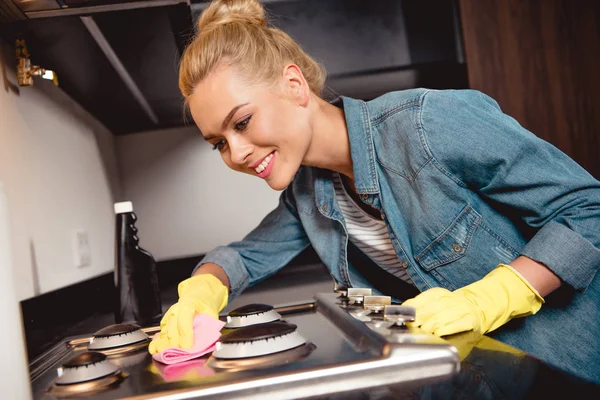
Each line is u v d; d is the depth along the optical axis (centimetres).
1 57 114
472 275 97
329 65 183
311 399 48
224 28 90
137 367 68
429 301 75
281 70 91
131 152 213
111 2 116
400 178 96
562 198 86
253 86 87
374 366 51
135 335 83
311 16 181
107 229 185
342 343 63
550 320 92
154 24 128
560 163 89
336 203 108
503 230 95
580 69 196
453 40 189
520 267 82
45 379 72
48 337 113
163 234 215
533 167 87
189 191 216
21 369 46
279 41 95
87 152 172
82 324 133
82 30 124
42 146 133
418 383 49
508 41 192
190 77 88
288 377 51
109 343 81
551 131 195
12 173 111
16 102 119
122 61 145
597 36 197
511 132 88
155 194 214
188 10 126
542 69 195
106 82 158
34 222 120
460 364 53
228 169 217
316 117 97
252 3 99
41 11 114
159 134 214
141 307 123
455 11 188
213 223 217
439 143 90
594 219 84
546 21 195
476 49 190
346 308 81
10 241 47
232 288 121
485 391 45
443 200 93
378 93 202
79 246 149
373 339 58
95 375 62
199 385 52
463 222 93
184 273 214
